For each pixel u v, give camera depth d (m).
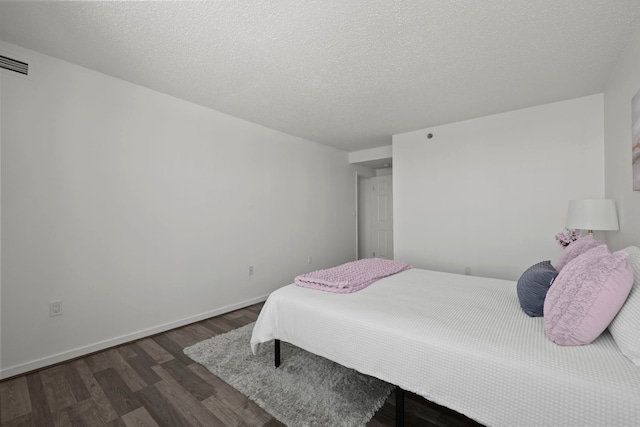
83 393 1.72
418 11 1.60
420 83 2.52
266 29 1.75
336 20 1.67
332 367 1.97
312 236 4.50
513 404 1.04
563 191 2.96
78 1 1.51
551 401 0.96
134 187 2.50
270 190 3.80
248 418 1.50
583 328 1.08
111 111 2.36
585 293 1.09
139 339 2.50
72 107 2.16
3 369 1.87
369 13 1.61
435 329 1.31
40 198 2.02
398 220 4.09
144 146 2.56
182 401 1.64
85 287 2.22
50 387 1.78
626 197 2.13
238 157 3.39
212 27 1.74
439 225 3.74
